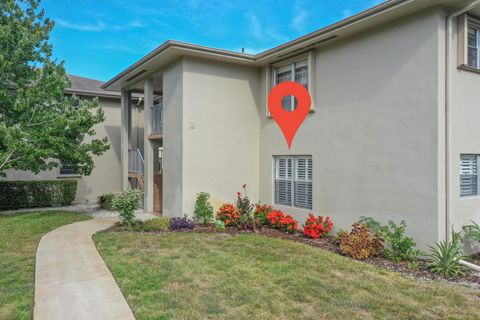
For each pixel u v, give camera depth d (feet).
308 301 15.72
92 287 16.87
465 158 25.13
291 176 34.88
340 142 29.27
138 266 19.95
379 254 23.76
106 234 28.45
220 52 33.53
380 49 26.02
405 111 24.31
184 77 33.60
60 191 49.06
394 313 14.74
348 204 28.58
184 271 19.27
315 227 29.19
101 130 56.03
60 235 28.22
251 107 37.86
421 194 23.31
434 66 22.58
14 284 17.26
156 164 51.47
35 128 35.78
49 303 15.05
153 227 30.78
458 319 14.32
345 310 14.88
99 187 55.67
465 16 23.71
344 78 28.89
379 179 26.11
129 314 14.10
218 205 35.63
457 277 19.99
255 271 19.57
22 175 48.47
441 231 22.54
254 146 38.14
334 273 19.58
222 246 24.93
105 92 54.80
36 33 37.63
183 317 13.88
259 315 14.23
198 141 34.42
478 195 25.75
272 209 36.22
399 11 23.61
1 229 30.42
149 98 42.09
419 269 21.18
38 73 36.06
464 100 24.40
